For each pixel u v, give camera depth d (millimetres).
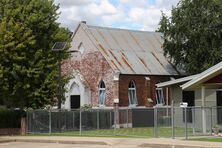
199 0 52062
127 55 54812
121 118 45219
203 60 52938
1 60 37688
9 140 33062
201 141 27594
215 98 41125
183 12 53094
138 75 53031
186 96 46281
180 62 55156
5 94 39469
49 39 40469
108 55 53062
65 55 42062
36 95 38750
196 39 52406
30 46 38781
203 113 33969
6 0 39750
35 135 37062
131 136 33625
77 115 39719
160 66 55719
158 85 47000
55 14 40812
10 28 38031
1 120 39844
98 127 40625
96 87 53094
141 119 44844
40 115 38750
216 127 33688
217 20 51125
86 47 54531
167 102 53594
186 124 31141
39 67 38812
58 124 38625
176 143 26125
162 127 36156
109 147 26469
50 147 27453
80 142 29797
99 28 56500
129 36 58531
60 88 39750
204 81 35875
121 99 51500
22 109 40562
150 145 26469
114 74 51188
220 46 51844
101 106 52281
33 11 39781
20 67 37969
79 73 54000
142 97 53312
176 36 53938
